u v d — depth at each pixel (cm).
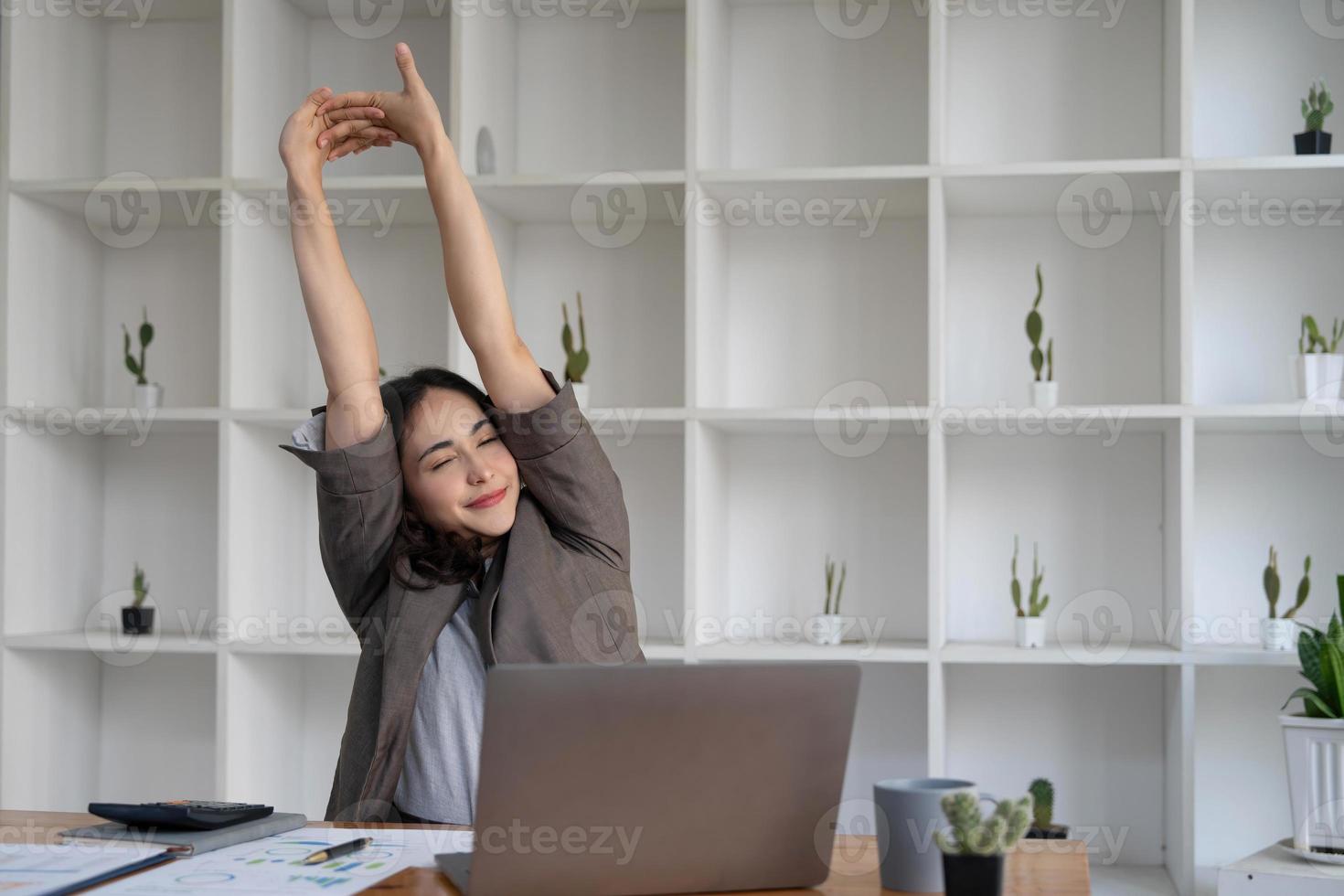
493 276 142
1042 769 261
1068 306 263
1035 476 263
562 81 278
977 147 265
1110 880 243
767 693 90
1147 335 259
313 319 140
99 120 289
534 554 140
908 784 98
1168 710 248
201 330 288
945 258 264
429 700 140
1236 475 258
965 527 265
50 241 272
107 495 290
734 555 271
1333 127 257
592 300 277
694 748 90
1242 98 260
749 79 272
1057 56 264
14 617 261
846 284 269
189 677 287
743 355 272
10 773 258
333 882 93
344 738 143
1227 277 260
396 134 146
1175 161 228
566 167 277
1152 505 259
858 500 268
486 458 141
